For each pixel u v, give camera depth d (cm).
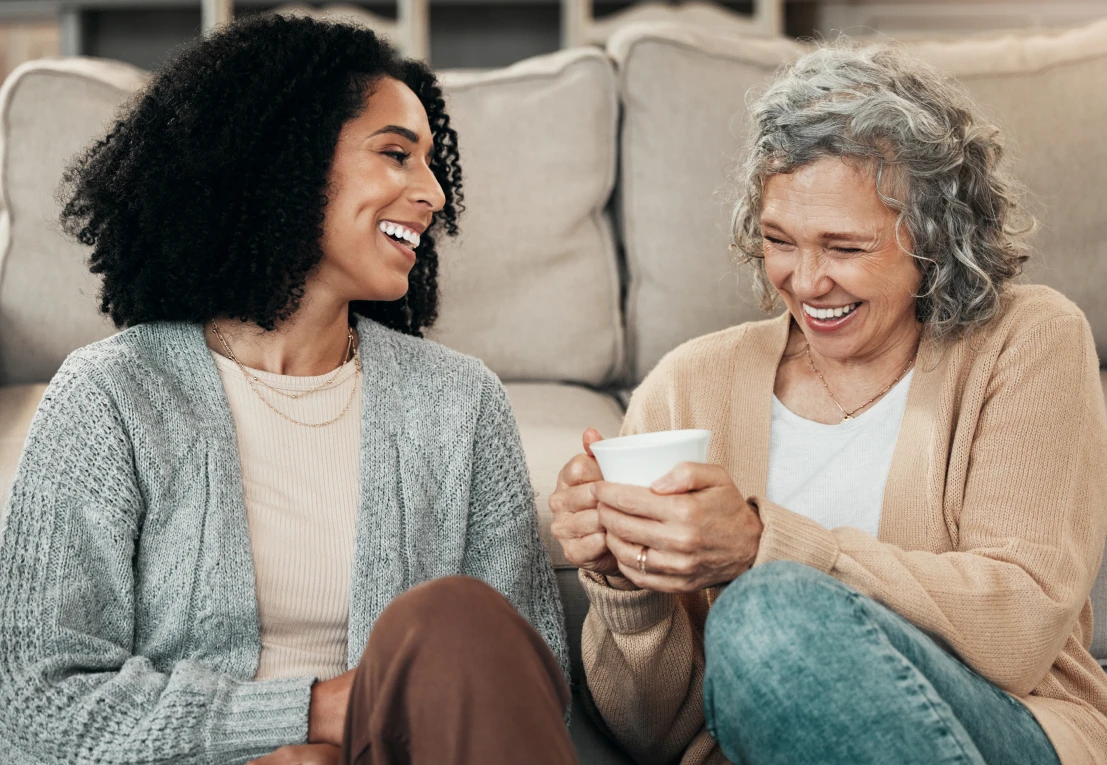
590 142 196
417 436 119
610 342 196
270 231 112
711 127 194
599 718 134
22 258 188
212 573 107
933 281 120
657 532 101
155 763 97
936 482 118
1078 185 193
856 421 126
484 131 193
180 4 421
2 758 100
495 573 122
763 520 104
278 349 117
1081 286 193
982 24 445
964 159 117
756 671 94
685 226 194
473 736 87
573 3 429
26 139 189
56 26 429
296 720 100
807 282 117
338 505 115
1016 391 117
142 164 114
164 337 114
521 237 192
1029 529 112
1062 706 111
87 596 103
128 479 105
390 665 90
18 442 153
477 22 449
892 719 91
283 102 112
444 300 191
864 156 113
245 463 113
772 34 433
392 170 115
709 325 194
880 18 450
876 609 96
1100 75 198
